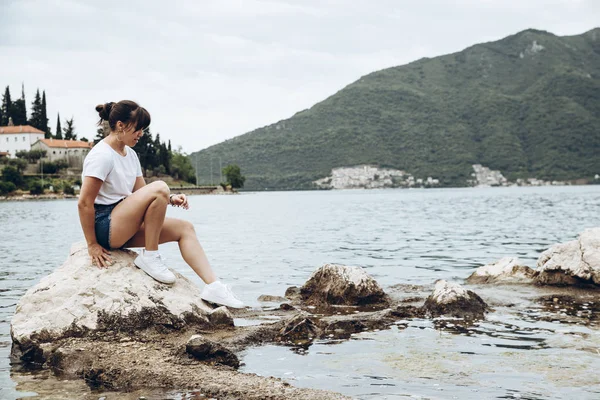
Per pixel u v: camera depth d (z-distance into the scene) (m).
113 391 4.54
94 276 6.10
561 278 9.20
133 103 6.11
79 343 5.55
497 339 6.00
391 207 57.88
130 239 6.43
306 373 4.90
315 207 61.22
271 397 4.25
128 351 5.35
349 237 21.91
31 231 25.72
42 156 131.88
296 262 13.89
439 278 11.16
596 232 9.31
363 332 6.38
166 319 6.06
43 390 4.59
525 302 7.99
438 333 6.30
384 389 4.46
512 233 23.28
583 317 7.02
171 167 151.62
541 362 5.14
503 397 4.26
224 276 11.43
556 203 58.81
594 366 4.98
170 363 5.03
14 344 5.70
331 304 8.12
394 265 13.38
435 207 55.56
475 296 7.47
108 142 6.14
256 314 7.36
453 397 4.27
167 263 13.13
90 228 6.07
